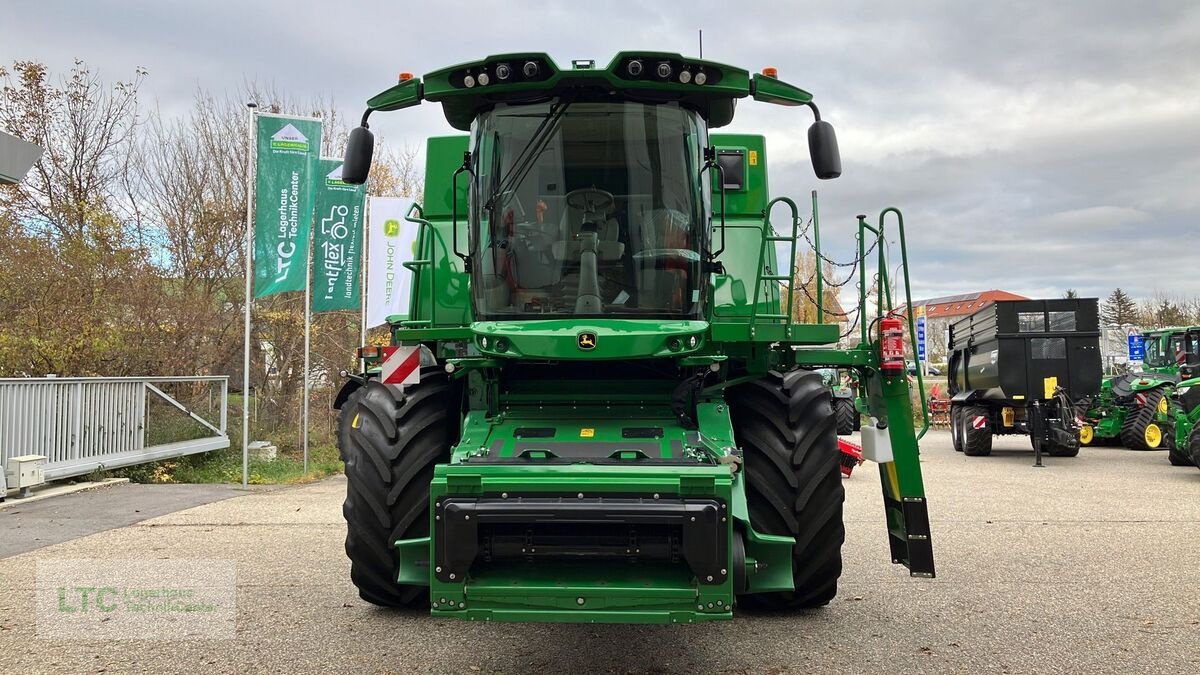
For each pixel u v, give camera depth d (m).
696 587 3.76
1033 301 16.44
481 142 4.77
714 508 3.71
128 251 15.57
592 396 4.74
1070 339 16.34
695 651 4.86
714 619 3.74
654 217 4.69
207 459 14.34
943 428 27.84
